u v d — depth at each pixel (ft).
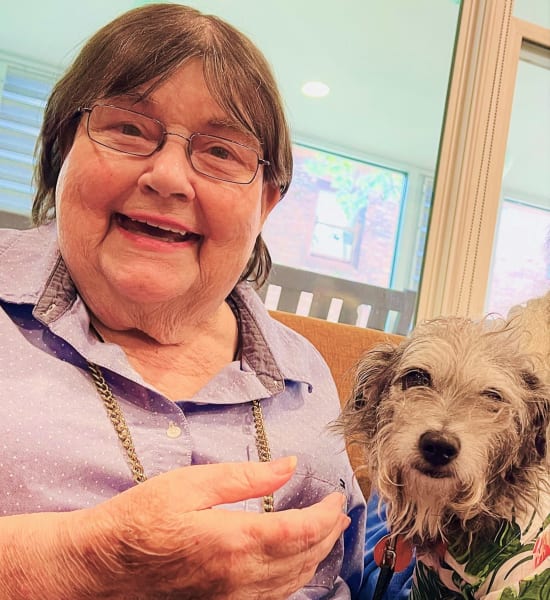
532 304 4.31
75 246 3.12
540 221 7.54
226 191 3.19
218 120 3.19
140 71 3.05
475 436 3.17
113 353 3.15
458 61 7.02
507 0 6.99
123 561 2.17
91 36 3.33
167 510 2.18
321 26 7.48
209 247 3.25
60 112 3.32
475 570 3.13
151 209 3.08
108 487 2.85
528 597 2.95
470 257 6.89
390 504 3.51
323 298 6.84
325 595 3.61
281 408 3.66
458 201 6.91
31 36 6.77
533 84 7.40
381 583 3.48
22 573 2.18
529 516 3.19
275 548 2.36
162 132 3.12
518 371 3.43
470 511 3.18
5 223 5.99
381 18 7.53
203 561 2.24
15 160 6.63
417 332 3.66
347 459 3.92
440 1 7.43
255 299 3.99
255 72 3.33
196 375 3.56
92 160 3.01
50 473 2.72
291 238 7.91
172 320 3.36
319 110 7.91
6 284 3.15
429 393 3.31
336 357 5.24
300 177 7.96
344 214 8.09
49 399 2.87
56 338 3.11
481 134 6.92
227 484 2.28
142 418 3.10
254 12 7.32
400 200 8.20
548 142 7.45
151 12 3.25
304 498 3.49
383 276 8.18
